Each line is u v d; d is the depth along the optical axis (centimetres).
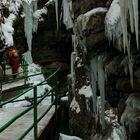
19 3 2084
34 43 2217
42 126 701
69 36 2203
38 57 2234
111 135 820
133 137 703
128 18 605
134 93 739
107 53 766
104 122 851
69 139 1000
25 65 1489
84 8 823
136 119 673
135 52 655
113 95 852
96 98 892
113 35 675
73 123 1201
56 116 862
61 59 2256
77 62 1270
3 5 1964
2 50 1296
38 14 2158
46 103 1148
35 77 1814
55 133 848
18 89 1265
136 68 664
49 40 2227
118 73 737
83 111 1123
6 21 1933
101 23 727
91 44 742
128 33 623
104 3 771
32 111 882
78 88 1220
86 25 734
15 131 678
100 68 792
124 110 755
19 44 2125
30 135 645
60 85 2138
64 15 1311
